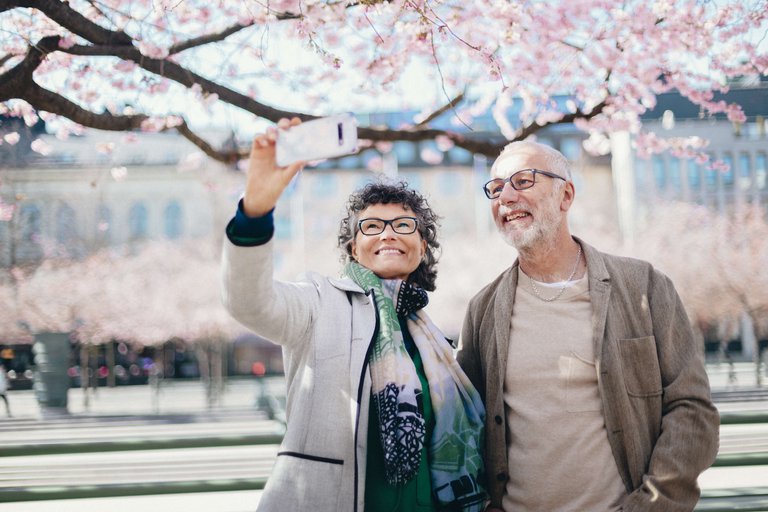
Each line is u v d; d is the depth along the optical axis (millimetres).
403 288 2080
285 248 40000
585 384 2055
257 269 1662
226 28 3320
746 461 2818
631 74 4527
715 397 13664
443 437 1945
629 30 4301
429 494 1896
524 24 4098
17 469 5102
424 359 2029
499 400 2127
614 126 4523
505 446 2105
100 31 3002
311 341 1866
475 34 3920
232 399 24156
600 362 2016
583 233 34406
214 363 29953
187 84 3186
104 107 4316
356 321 1931
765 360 27953
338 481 1753
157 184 39250
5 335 27172
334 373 1835
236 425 10781
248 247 1640
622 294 2104
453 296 30953
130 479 5059
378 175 2219
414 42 3863
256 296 1686
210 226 38875
